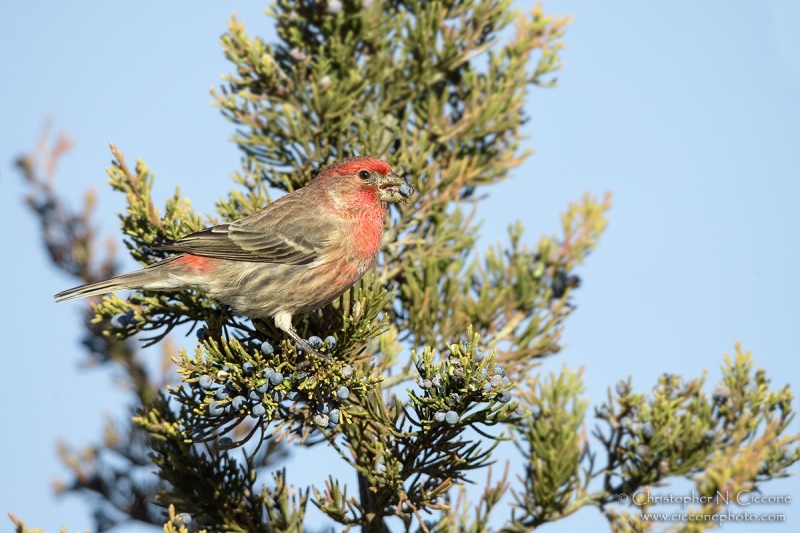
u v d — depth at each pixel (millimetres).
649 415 9656
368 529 9555
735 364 9320
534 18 12172
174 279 10609
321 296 11125
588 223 12211
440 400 8570
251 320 11227
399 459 9109
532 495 10227
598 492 10078
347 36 11414
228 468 9812
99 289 10398
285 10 11766
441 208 11594
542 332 11461
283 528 9734
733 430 9273
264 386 8883
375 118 11578
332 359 9133
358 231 11117
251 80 11312
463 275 11633
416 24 11711
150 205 10602
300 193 11336
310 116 11492
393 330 10578
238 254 10742
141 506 12039
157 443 10125
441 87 12273
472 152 12086
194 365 8922
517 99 11789
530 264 12031
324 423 9031
